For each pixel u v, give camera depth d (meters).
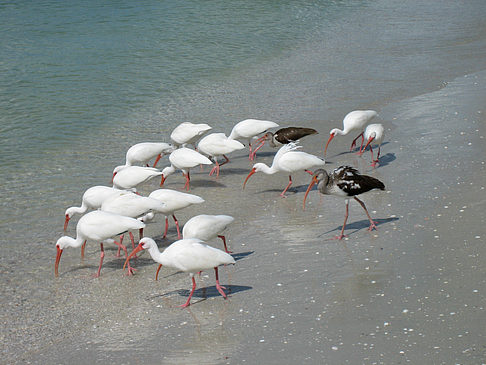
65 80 21.23
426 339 7.01
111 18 30.72
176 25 29.38
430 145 14.07
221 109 18.28
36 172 14.03
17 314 8.45
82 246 10.06
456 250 9.14
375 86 19.97
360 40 26.80
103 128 16.97
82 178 13.69
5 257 10.21
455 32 27.70
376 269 8.86
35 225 11.45
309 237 10.30
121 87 20.58
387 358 6.74
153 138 16.11
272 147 14.89
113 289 9.15
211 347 7.32
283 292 8.50
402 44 25.84
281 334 7.43
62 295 8.99
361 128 14.59
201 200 10.67
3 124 17.19
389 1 36.00
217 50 25.31
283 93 19.64
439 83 19.83
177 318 8.12
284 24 29.89
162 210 10.48
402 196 11.50
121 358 7.26
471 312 7.46
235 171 14.37
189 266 8.30
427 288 8.15
